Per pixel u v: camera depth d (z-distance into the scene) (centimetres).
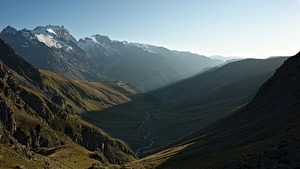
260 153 5928
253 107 16300
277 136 7012
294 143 5331
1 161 8094
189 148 15125
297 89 12544
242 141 10025
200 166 8644
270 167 5134
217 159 8512
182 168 10081
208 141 14325
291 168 4775
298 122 7788
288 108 10969
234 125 15150
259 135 9169
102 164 19450
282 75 16100
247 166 5712
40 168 9244
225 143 12062
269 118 11588
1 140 16950
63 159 17538
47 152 19688
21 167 8094
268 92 16538
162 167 13325
